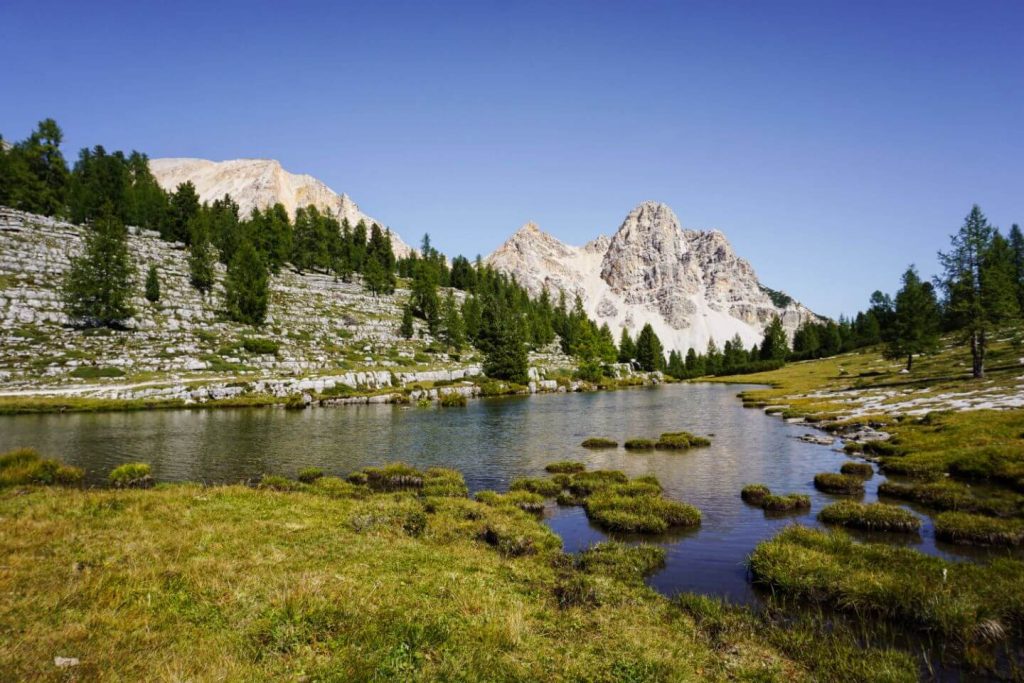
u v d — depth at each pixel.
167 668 8.63
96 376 81.31
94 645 9.20
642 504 26.95
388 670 9.34
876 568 17.47
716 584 17.83
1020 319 72.88
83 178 152.38
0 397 69.44
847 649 12.39
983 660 12.26
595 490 31.27
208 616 10.88
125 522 17.73
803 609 15.55
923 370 94.75
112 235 102.56
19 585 11.64
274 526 18.72
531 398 105.69
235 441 49.34
